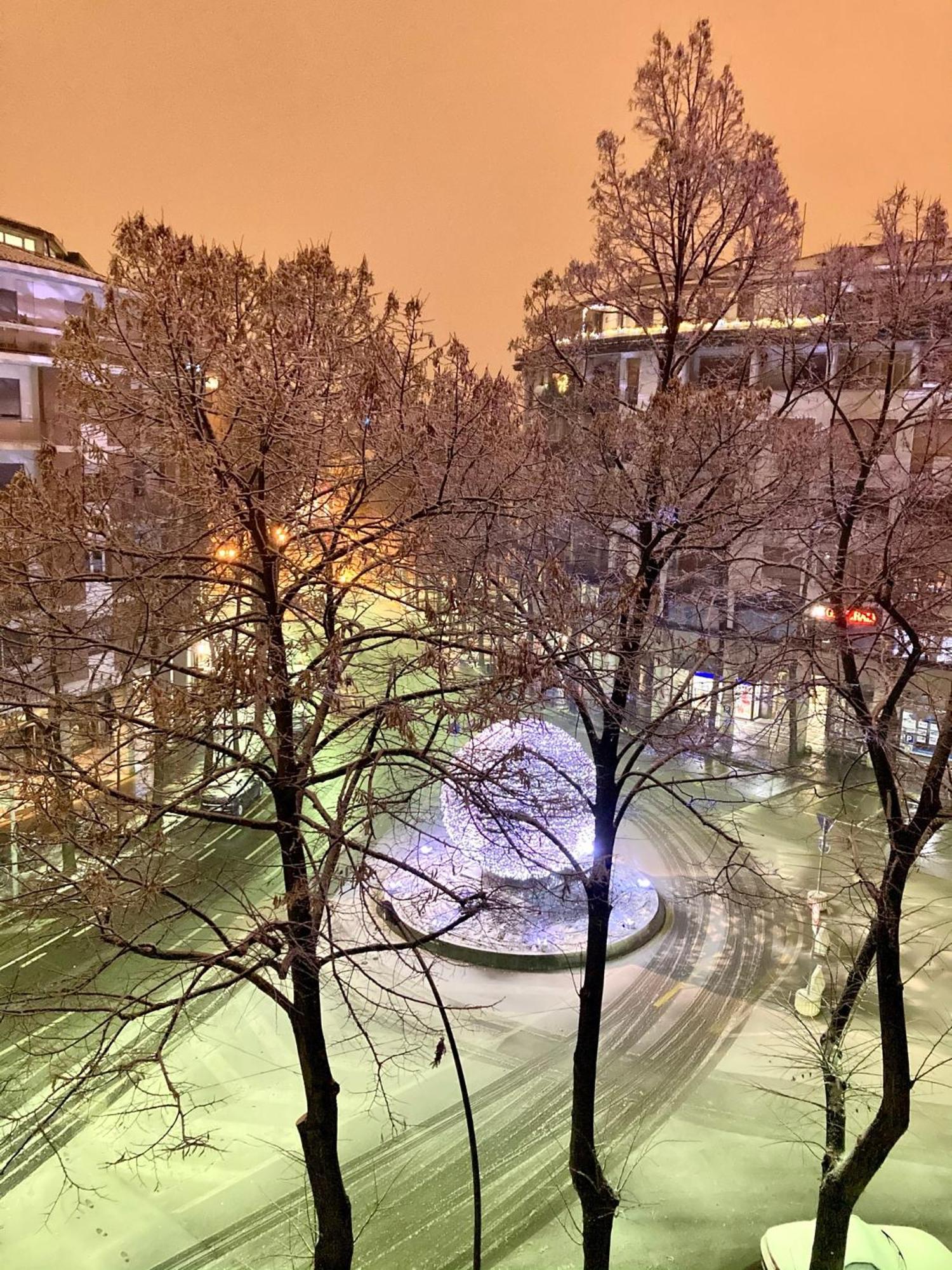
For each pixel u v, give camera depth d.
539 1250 11.69
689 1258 11.70
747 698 22.05
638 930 19.28
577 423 11.59
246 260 8.33
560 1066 15.34
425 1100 14.52
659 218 10.83
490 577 10.45
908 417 11.85
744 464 10.37
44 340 23.73
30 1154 13.05
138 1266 11.30
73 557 8.80
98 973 8.38
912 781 13.73
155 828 9.78
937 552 11.56
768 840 24.31
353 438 8.80
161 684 8.96
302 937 8.43
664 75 10.47
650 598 11.23
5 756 8.63
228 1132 13.68
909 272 11.17
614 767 10.92
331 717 11.45
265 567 8.55
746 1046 15.94
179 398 7.62
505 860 17.52
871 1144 10.01
